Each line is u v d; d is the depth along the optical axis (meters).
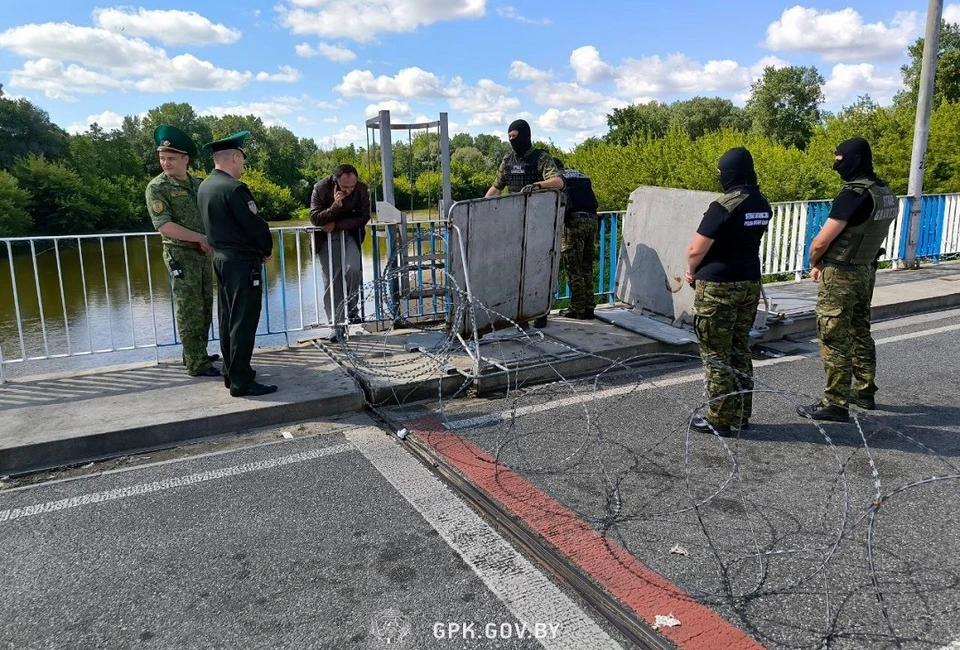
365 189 6.46
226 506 3.54
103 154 58.09
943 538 3.14
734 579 2.85
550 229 6.44
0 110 50.91
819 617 2.59
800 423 4.63
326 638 2.51
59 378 5.34
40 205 47.69
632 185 29.83
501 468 3.94
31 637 2.54
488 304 6.19
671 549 3.08
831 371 4.57
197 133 83.88
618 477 3.82
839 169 4.48
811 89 56.84
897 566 2.93
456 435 4.47
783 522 3.32
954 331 7.22
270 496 3.65
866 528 3.25
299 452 4.24
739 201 4.13
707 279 4.24
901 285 9.15
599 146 34.72
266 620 2.62
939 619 2.56
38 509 3.53
